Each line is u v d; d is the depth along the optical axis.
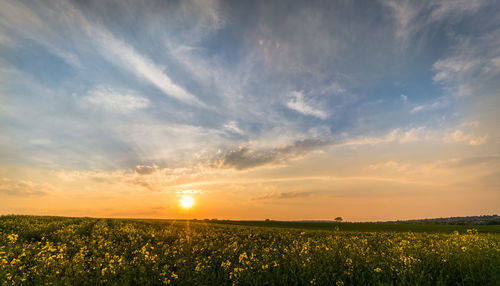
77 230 18.77
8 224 18.66
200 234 19.22
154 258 9.34
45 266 7.78
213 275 8.28
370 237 20.14
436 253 9.46
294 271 8.14
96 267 8.05
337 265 8.73
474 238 11.79
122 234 17.75
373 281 7.20
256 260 9.19
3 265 6.99
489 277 6.62
